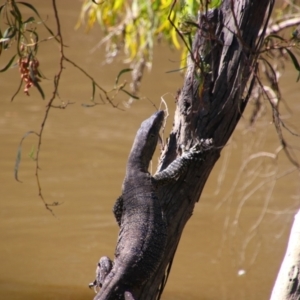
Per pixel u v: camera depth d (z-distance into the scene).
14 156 20.09
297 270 6.69
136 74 13.76
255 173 18.75
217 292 13.77
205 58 7.27
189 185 7.29
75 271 14.46
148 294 7.05
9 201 17.47
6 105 24.50
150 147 7.96
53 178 18.75
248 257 15.08
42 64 29.38
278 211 16.92
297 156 19.61
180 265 14.80
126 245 7.07
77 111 24.03
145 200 7.31
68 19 35.34
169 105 24.30
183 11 7.79
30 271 14.41
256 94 11.95
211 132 7.25
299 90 25.75
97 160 19.91
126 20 13.70
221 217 16.86
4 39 6.63
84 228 16.25
